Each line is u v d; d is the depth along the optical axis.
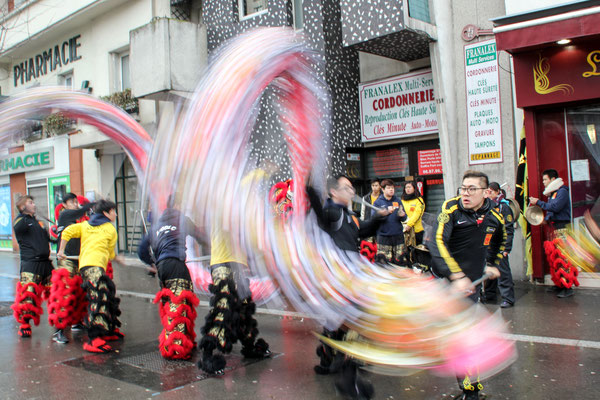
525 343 5.02
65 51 16.03
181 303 5.06
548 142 7.91
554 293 7.15
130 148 4.34
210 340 4.50
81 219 6.79
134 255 12.78
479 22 8.53
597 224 7.46
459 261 3.80
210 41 11.80
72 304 5.92
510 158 8.29
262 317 6.64
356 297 3.50
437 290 3.52
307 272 3.71
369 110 10.48
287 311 6.89
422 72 9.66
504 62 8.25
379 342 3.40
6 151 3.95
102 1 13.67
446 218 3.72
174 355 4.98
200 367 4.58
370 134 10.51
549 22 6.67
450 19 8.81
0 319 7.14
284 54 3.45
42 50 16.91
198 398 3.99
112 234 5.77
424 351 3.29
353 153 10.55
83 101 4.07
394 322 3.34
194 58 11.55
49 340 5.96
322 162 3.93
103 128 4.25
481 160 8.60
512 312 6.25
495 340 3.96
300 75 3.68
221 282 4.62
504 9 8.30
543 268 7.77
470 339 3.55
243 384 4.27
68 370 4.79
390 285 3.56
